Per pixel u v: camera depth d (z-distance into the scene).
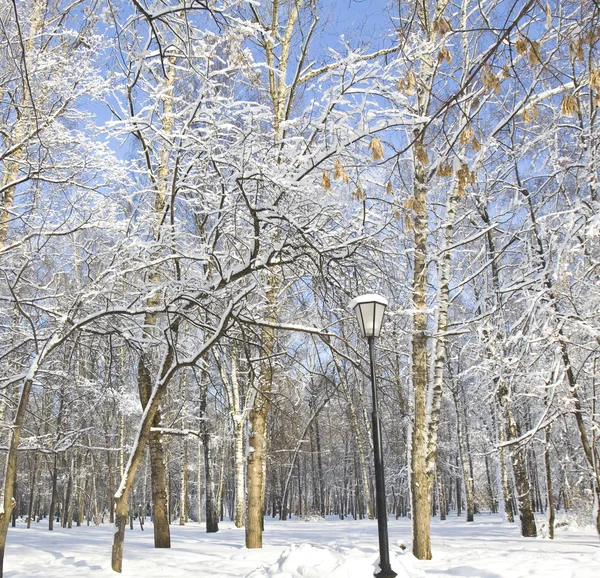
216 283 9.33
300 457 43.91
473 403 25.25
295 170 8.48
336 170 5.36
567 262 9.37
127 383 18.05
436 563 9.68
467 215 13.74
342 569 7.45
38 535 18.27
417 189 11.14
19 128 9.68
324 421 40.94
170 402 23.08
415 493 10.48
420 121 7.72
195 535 18.75
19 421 8.52
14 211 10.27
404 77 5.13
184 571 9.62
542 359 11.57
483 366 13.12
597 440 12.20
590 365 11.20
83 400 13.65
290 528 24.52
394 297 11.21
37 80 9.38
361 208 8.88
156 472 13.65
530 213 11.78
